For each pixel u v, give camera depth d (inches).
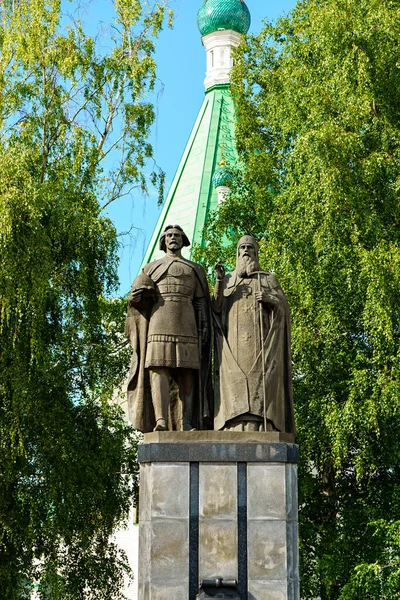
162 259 500.4
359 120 880.9
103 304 1024.9
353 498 924.6
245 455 439.8
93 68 1090.1
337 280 850.1
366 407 812.0
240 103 1187.3
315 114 901.2
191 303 491.5
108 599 938.7
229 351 476.1
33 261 864.3
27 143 976.3
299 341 868.6
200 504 434.9
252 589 423.8
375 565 772.0
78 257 959.0
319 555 898.7
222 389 472.4
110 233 1000.2
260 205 1098.1
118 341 1040.2
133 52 1130.7
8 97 1010.1
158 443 442.6
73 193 987.9
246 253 499.2
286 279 919.7
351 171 851.4
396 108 901.2
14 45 1037.8
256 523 431.8
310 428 879.1
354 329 877.8
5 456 852.0
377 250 815.7
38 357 847.1
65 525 871.7
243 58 1226.0
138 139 1114.7
